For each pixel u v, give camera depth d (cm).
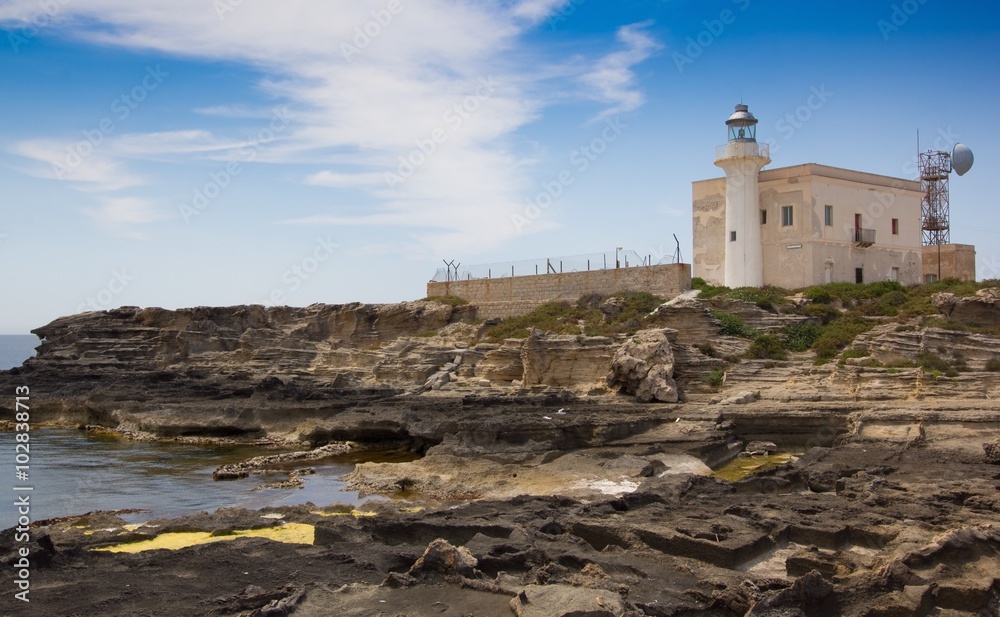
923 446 4072
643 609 1984
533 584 2145
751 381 5366
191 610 1958
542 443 4478
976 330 5106
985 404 4375
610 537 2623
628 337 5819
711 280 7050
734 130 6694
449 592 2078
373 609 1964
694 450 4312
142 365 8238
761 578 2259
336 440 5622
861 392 4828
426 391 6431
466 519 2770
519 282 7875
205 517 3158
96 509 3731
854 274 6725
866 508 2859
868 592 2123
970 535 2417
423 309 8144
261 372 7538
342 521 2880
